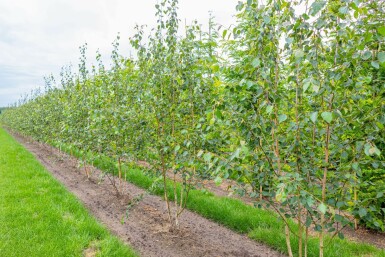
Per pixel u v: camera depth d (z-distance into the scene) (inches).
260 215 256.7
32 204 259.0
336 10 97.3
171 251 201.0
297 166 124.6
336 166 121.0
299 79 118.7
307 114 121.8
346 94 111.1
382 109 103.3
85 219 234.4
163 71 204.8
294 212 142.9
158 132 218.5
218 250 204.1
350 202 112.8
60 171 484.4
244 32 134.5
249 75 119.6
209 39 183.3
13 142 867.4
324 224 129.6
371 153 91.9
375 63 89.9
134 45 209.5
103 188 375.6
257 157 120.6
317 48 104.0
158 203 312.3
